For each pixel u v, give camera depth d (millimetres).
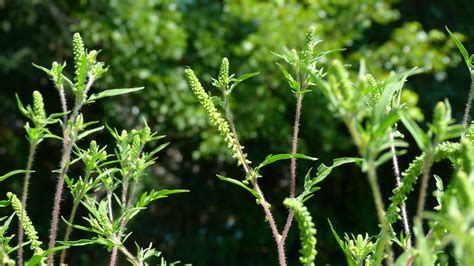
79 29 11945
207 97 2857
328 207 13242
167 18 12297
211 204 13820
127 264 12297
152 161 3016
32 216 12938
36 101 2377
